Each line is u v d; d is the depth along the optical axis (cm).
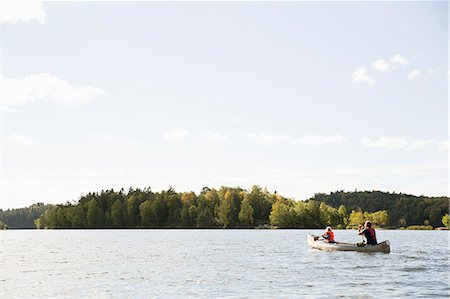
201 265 3544
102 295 2281
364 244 4488
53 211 15412
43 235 10981
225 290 2388
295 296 2230
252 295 2255
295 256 4266
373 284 2573
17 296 2286
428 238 8256
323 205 14612
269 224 14912
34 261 4031
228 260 3941
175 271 3170
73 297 2238
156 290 2398
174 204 15612
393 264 3525
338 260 3847
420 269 3219
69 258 4312
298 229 15112
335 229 15612
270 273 3025
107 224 15225
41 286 2570
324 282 2644
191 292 2334
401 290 2397
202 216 15062
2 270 3325
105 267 3475
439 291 2372
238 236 9544
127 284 2603
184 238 8688
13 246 6362
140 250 5350
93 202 15212
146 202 15362
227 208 14988
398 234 10825
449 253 4503
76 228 15150
